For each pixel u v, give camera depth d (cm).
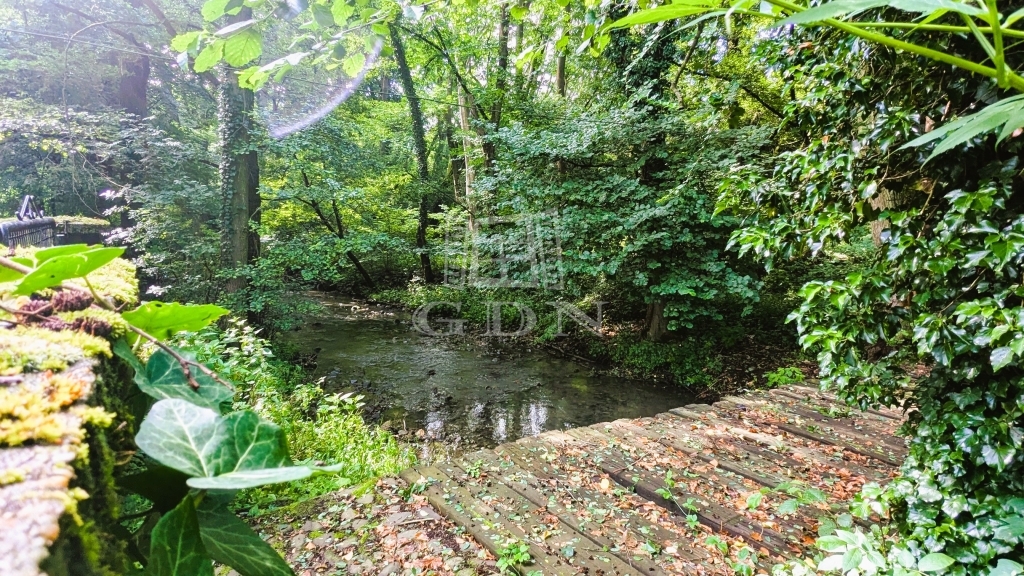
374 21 150
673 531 221
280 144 630
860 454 297
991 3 37
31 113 580
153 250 584
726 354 642
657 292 550
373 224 984
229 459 49
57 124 559
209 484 42
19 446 36
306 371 639
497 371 684
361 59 157
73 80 692
